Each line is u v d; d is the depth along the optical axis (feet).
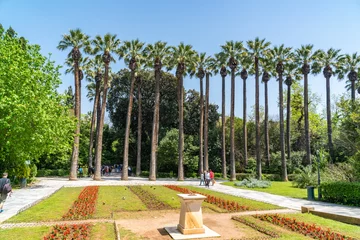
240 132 152.97
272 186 84.12
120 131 158.51
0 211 37.14
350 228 30.76
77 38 104.06
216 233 28.48
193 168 136.77
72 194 57.26
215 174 133.18
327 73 123.03
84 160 146.41
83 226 29.01
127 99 158.20
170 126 157.58
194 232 28.12
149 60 118.42
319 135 143.33
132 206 43.83
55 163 129.39
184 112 155.84
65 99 81.61
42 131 68.33
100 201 48.26
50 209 39.37
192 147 139.74
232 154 114.01
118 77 160.56
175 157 132.26
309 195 54.03
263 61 121.80
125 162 107.14
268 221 33.96
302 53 120.78
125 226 31.22
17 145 66.28
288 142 128.57
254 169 123.75
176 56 117.39
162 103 155.02
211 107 157.48
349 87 142.31
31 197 51.44
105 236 26.78
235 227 31.58
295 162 125.90
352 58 128.67
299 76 135.54
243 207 43.11
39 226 29.58
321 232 28.50
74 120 87.20
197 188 75.82
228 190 71.46
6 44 73.41
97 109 150.30
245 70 131.13
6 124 61.72
